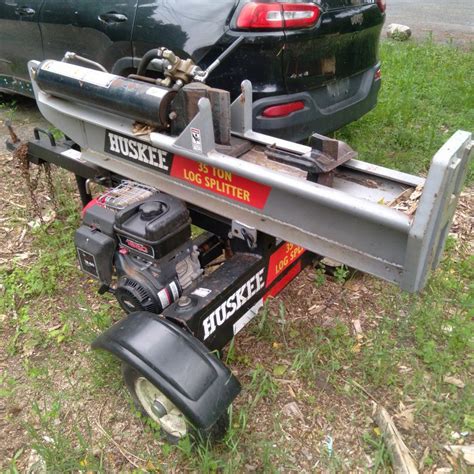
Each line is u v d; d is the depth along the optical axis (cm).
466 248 362
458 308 303
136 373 222
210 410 198
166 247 238
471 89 616
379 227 177
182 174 243
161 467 227
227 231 268
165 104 225
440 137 509
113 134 269
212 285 232
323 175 206
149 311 246
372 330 295
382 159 459
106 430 246
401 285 181
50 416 247
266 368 272
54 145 345
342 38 386
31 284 334
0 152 517
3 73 574
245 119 242
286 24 342
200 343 211
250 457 228
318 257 305
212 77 363
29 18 491
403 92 607
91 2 427
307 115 376
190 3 365
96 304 321
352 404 252
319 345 282
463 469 219
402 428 238
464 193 429
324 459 226
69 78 260
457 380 261
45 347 294
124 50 415
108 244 252
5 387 270
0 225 403
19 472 230
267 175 200
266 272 256
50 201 424
